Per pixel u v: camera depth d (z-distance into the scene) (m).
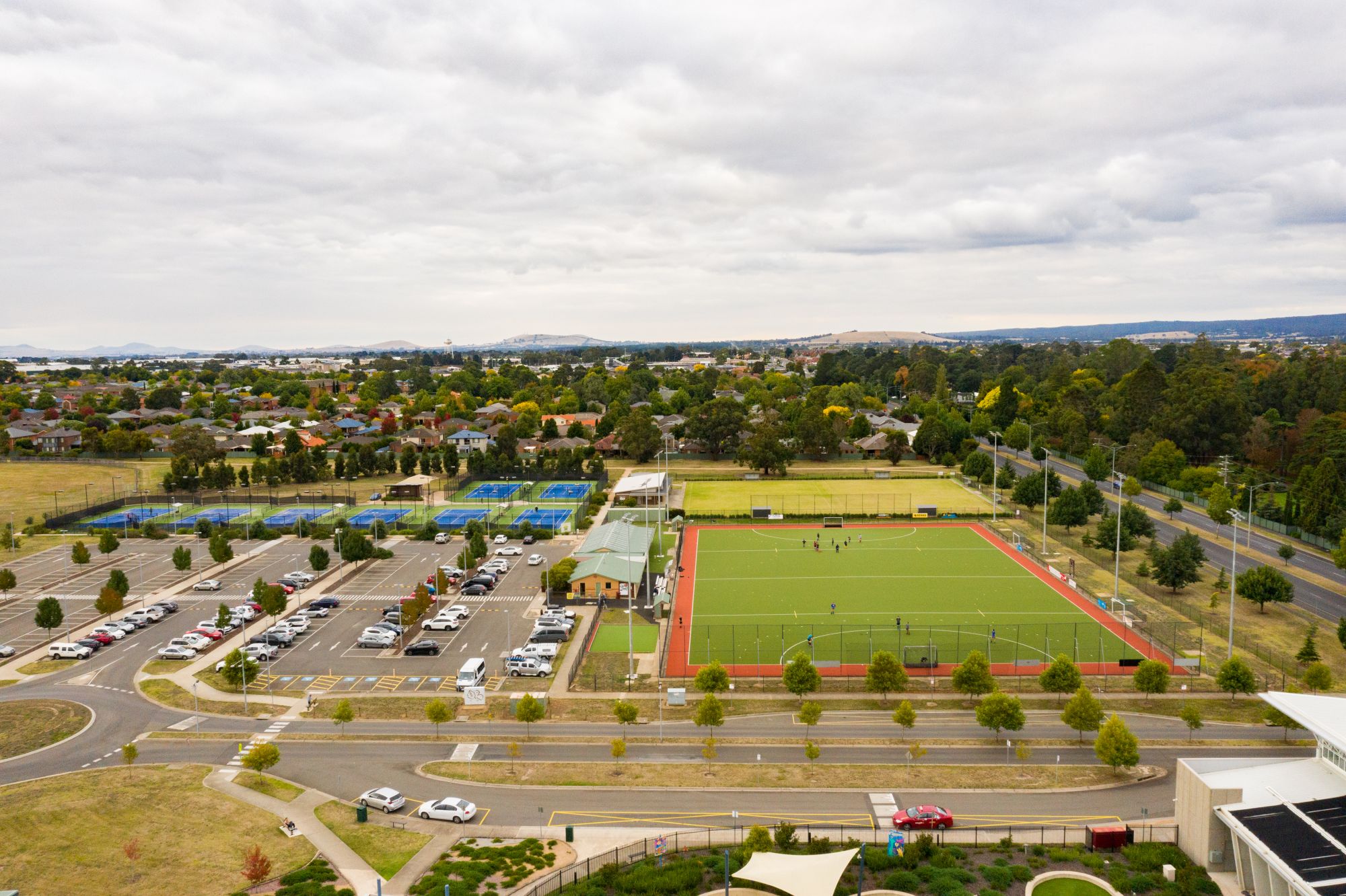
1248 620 114.31
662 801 69.94
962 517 183.25
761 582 134.00
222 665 100.81
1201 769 63.34
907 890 56.62
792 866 53.28
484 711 87.75
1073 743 80.19
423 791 71.75
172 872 58.78
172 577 138.50
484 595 127.81
